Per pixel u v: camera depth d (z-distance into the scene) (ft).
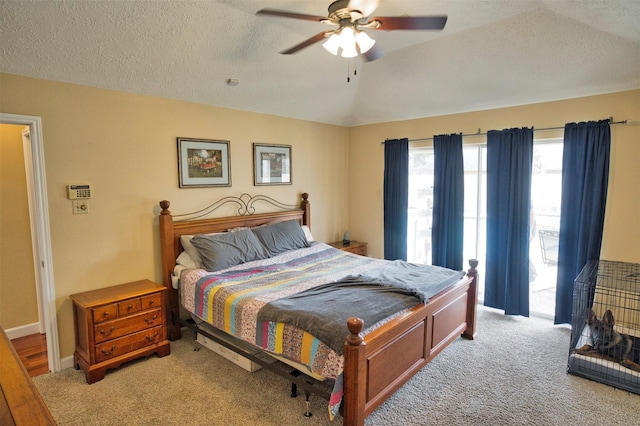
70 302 9.78
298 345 7.36
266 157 14.56
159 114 11.36
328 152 17.25
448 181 14.43
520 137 12.60
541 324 12.39
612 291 10.59
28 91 8.82
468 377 9.14
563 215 11.78
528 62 10.67
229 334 9.31
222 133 13.07
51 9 7.24
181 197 12.08
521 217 12.70
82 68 9.14
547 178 12.89
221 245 11.59
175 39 8.97
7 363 3.43
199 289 10.09
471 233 14.80
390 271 10.78
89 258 10.11
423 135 15.47
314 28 9.45
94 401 8.25
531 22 9.23
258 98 13.05
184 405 8.10
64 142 9.48
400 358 7.93
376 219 17.43
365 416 6.84
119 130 10.50
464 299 10.89
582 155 11.32
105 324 9.21
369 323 7.34
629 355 8.96
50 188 9.30
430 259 16.17
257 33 9.50
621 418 7.58
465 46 10.61
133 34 8.46
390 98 14.52
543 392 8.52
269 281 10.16
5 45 7.78
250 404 8.13
